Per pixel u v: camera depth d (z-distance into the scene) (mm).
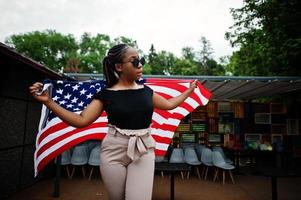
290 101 10125
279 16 8945
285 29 8992
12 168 5758
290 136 10203
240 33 11758
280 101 10852
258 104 10422
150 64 47406
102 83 3010
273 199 4961
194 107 2840
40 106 7145
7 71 5203
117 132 1374
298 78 6867
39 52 39625
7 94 5387
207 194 6336
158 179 7887
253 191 6617
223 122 10344
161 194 6305
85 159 7750
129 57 1387
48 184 7035
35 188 6578
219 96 10680
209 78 6859
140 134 1376
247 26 11312
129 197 1336
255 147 9516
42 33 41812
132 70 1390
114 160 1377
